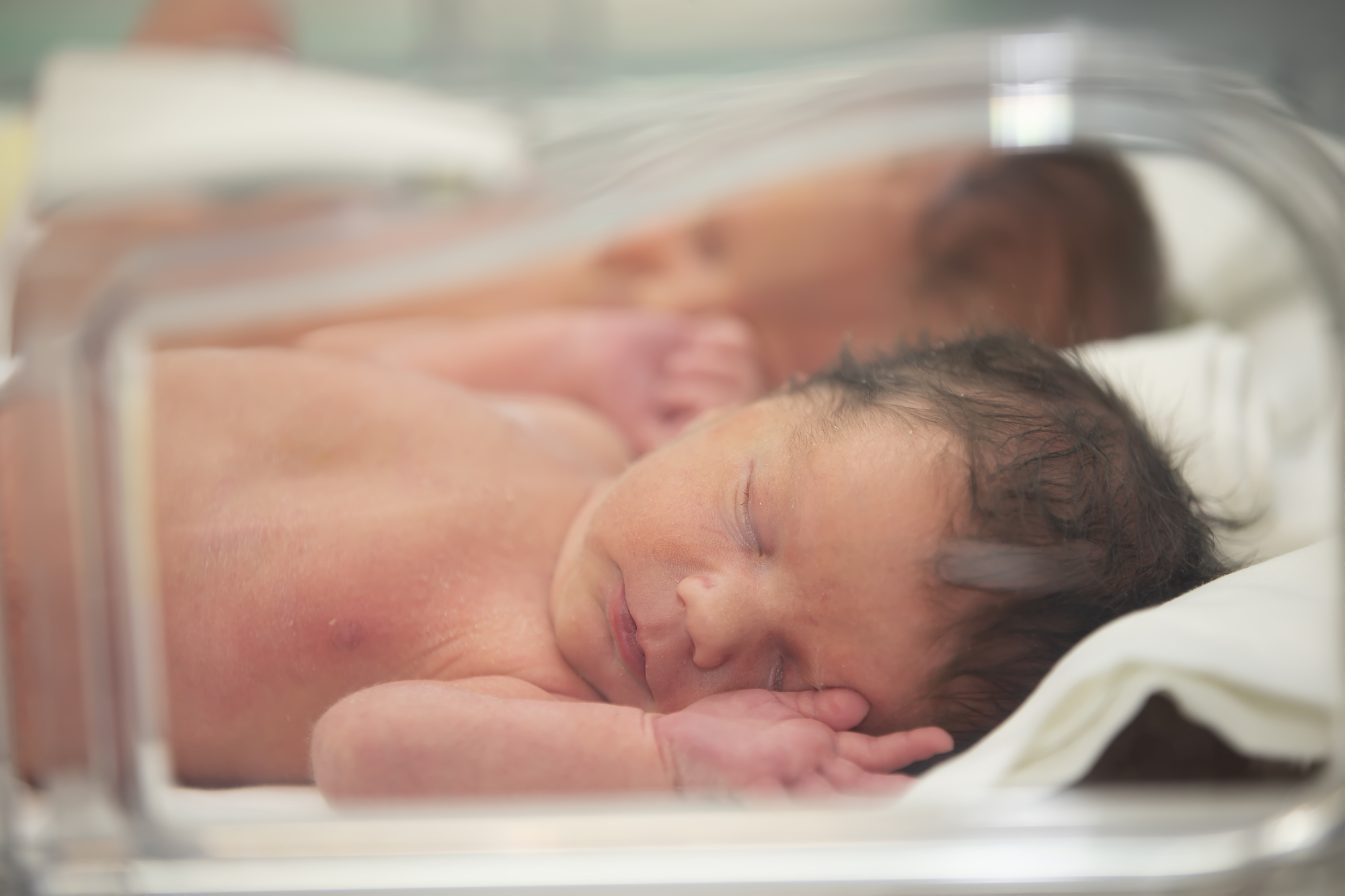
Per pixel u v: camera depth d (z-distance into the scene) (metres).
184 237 1.00
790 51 1.25
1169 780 0.59
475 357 1.21
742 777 0.63
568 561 0.77
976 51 0.92
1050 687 0.60
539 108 1.22
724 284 1.36
